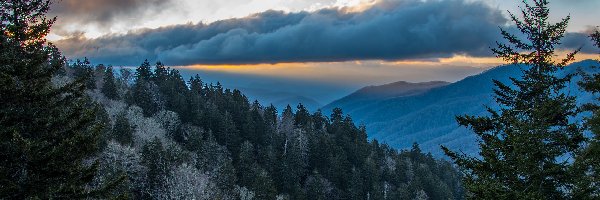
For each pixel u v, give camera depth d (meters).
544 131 16.47
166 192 52.16
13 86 14.27
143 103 106.12
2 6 15.23
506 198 16.55
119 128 71.06
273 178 90.94
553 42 17.95
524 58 18.30
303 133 114.44
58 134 15.45
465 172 18.61
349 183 100.56
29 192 14.10
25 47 15.68
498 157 17.66
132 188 50.78
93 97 91.69
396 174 119.19
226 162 73.75
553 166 16.22
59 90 15.84
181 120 106.69
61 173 14.70
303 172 99.38
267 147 102.12
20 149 13.85
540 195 16.16
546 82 17.64
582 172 16.34
